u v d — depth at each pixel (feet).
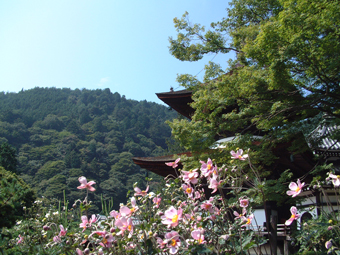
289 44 18.78
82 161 212.64
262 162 23.24
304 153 27.02
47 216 9.66
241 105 24.45
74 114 331.16
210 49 28.53
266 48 19.51
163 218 7.10
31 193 18.71
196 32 29.07
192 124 23.85
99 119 302.25
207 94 23.52
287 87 20.17
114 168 208.23
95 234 6.88
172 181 9.68
